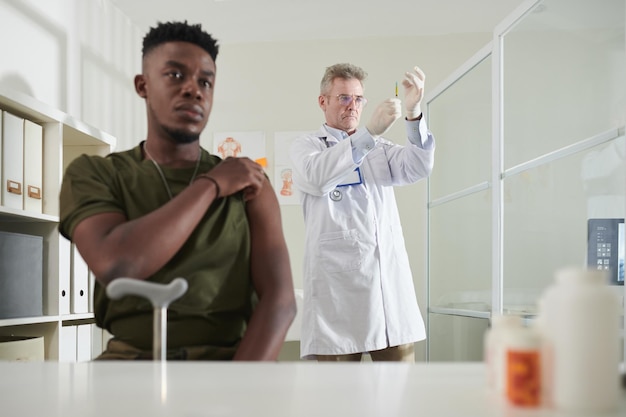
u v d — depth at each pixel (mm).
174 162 1119
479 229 3229
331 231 2404
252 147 4383
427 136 2492
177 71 1089
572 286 503
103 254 950
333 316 2355
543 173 2473
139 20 4121
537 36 2502
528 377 492
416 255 4277
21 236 2186
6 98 2090
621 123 1939
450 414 459
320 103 2689
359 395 519
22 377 620
